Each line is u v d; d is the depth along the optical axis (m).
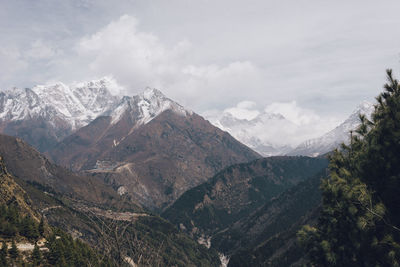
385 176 21.89
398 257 18.89
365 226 20.28
